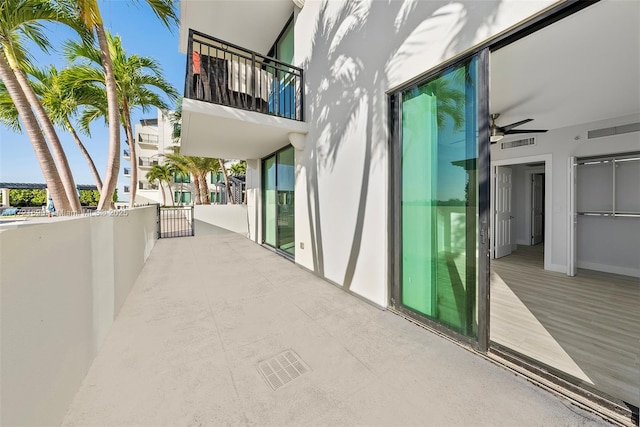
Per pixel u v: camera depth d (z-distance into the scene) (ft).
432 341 7.00
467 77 6.54
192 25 18.76
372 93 9.42
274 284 11.99
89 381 5.38
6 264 3.21
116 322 8.11
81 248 5.60
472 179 6.55
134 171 21.35
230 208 30.81
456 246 7.00
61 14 10.33
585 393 4.86
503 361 5.97
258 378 5.52
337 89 11.49
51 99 16.48
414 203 8.23
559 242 13.88
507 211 18.13
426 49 7.38
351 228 10.69
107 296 7.44
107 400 4.86
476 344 6.48
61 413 4.37
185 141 16.56
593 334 7.14
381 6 8.96
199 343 6.89
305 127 14.28
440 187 7.40
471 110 6.49
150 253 18.97
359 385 5.30
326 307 9.32
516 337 7.04
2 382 3.10
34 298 3.78
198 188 56.59
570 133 13.67
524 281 12.05
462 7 6.43
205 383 5.36
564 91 9.80
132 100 21.13
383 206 9.00
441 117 7.29
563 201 13.83
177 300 10.00
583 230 14.35
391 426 4.33
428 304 7.84
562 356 6.15
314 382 5.40
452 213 7.09
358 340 7.06
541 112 11.84
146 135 81.10
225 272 14.03
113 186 12.66
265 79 14.38
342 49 11.11
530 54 7.39
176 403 4.81
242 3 16.67
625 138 12.16
